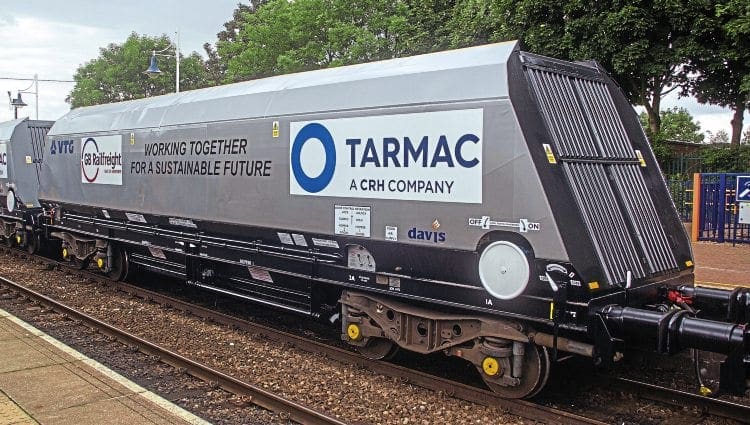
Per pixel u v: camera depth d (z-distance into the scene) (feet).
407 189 20.40
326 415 18.06
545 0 56.95
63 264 45.47
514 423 18.44
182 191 30.48
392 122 20.74
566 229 17.33
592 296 17.52
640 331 17.13
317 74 25.11
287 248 25.63
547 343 18.12
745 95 55.83
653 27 54.24
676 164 65.36
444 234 19.52
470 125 18.72
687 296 20.30
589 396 20.74
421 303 21.47
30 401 18.58
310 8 88.63
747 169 61.77
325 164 23.09
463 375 22.98
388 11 86.58
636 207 20.77
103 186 37.01
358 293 23.20
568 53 57.62
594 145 20.13
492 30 63.41
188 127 29.89
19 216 50.60
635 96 65.87
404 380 21.89
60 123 42.73
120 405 18.40
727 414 18.61
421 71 20.42
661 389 20.01
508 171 17.94
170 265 34.40
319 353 25.34
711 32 53.78
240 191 26.99
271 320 31.45
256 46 94.38
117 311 32.65
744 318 19.27
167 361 23.86
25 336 25.96
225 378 21.17
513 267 17.99
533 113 18.34
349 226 22.30
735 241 52.47
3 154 52.11
